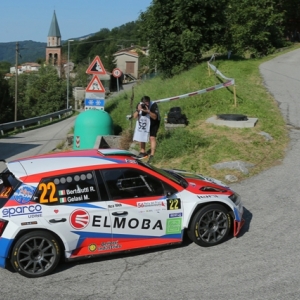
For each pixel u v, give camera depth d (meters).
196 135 12.51
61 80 81.12
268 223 7.68
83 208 6.23
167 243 6.73
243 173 10.25
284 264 6.18
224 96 16.66
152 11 25.06
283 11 37.53
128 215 6.43
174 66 25.12
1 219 5.94
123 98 21.67
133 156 7.09
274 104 16.41
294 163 10.84
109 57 97.00
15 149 19.14
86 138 14.23
